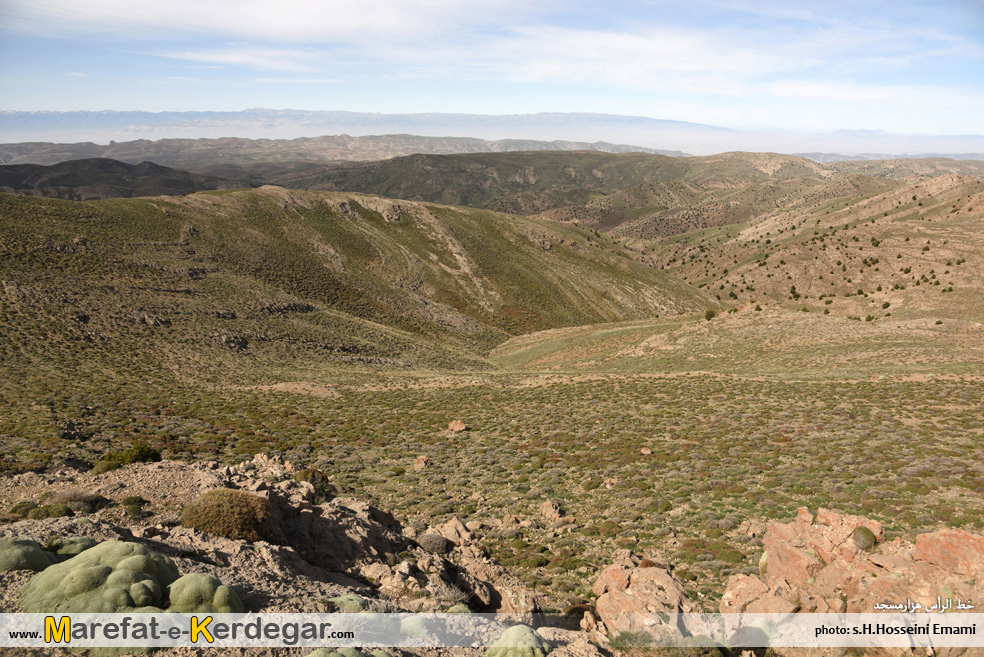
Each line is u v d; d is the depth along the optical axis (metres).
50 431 38.25
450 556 21.17
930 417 41.38
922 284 158.00
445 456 40.19
